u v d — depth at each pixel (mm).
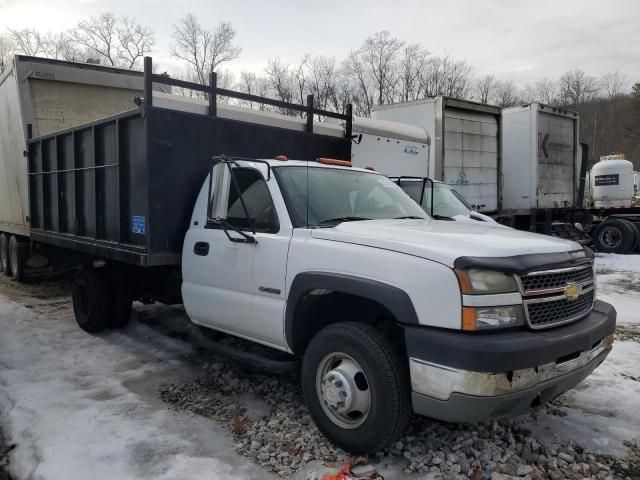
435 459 3588
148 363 5598
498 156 14711
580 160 17844
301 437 3938
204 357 5781
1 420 4262
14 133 9430
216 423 4195
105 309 6512
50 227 7812
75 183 6691
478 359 3088
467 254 3289
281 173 4605
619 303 8891
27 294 9359
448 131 13289
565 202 16469
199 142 5461
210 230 4996
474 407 3148
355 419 3676
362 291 3568
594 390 4902
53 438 3893
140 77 10055
